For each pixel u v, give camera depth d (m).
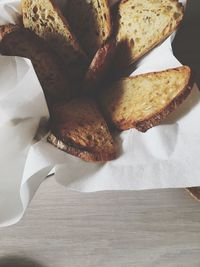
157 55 0.37
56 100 0.38
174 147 0.32
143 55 0.39
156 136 0.33
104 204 0.36
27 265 0.33
